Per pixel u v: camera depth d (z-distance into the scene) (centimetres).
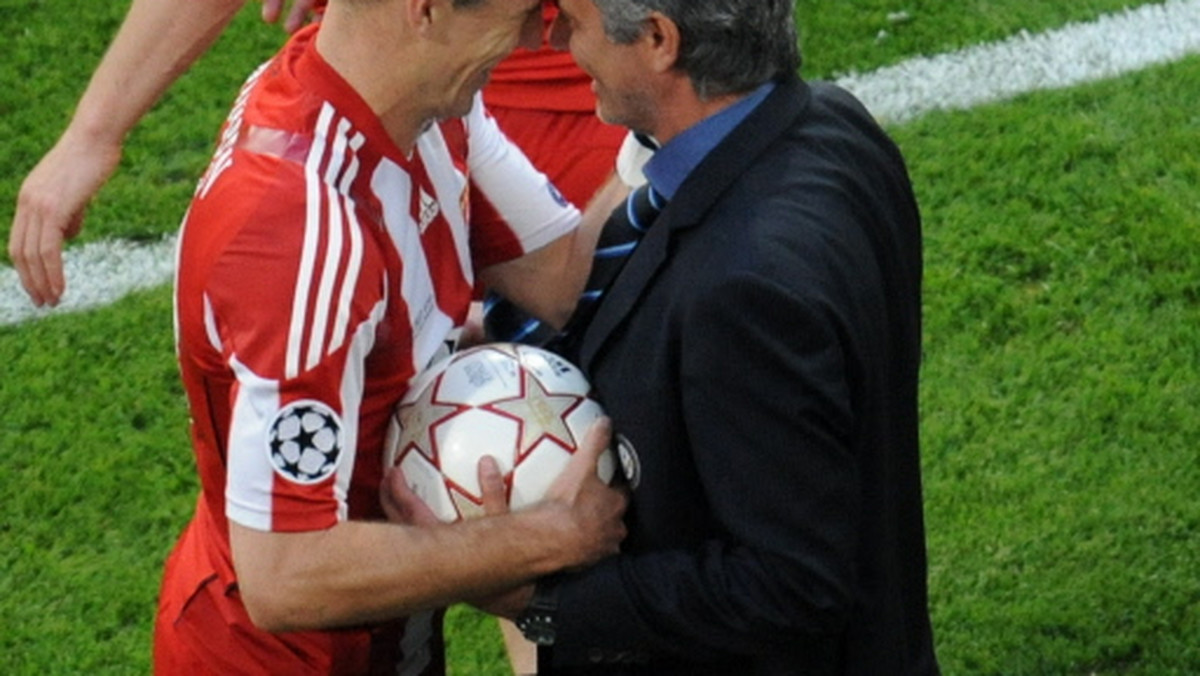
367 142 884
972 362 1652
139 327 1775
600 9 839
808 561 845
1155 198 1803
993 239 1775
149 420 1673
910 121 1956
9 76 2105
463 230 991
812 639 916
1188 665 1373
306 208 858
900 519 995
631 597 884
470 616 1462
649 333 870
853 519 867
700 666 940
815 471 839
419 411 939
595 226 1105
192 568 1042
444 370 948
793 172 864
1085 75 1992
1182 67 1989
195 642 1041
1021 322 1686
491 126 1046
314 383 854
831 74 2041
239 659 1029
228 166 880
